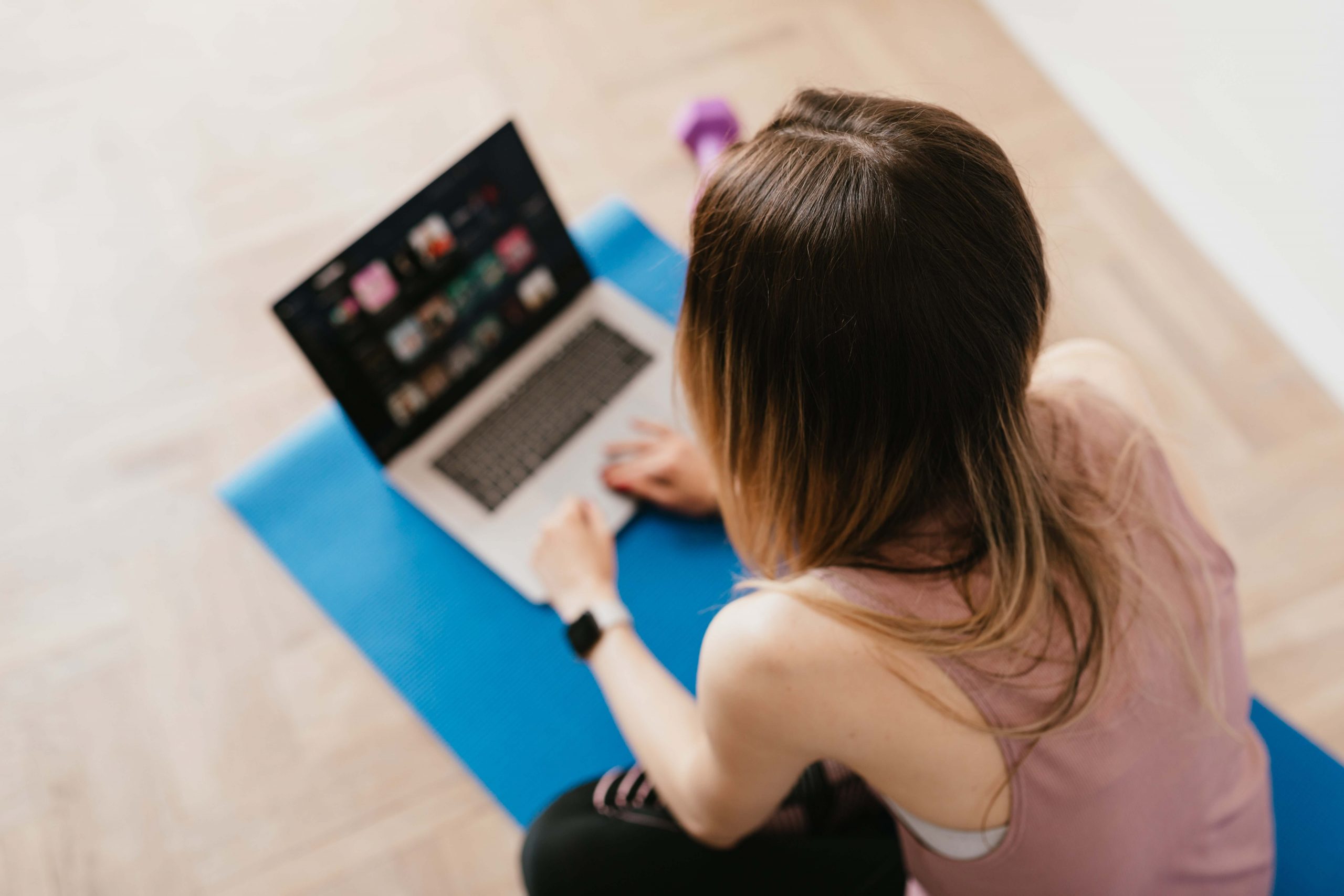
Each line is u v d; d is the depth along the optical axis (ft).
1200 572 2.11
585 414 4.04
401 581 4.04
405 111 6.24
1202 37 5.33
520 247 3.86
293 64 6.40
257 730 4.57
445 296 3.75
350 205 5.95
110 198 5.97
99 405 5.35
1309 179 5.12
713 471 2.39
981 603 1.85
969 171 1.65
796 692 1.93
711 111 5.88
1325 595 4.86
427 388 3.91
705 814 2.61
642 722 2.89
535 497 3.95
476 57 6.41
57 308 5.63
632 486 3.85
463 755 3.78
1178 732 2.07
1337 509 5.06
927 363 1.67
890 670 1.85
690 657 3.81
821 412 1.80
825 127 1.73
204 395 5.38
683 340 2.05
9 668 4.69
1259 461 5.21
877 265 1.59
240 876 4.32
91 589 4.87
